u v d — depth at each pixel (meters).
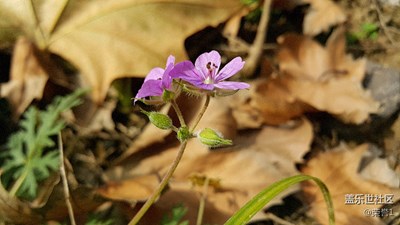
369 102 0.26
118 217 0.24
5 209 0.23
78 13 0.27
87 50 0.27
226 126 0.25
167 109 0.25
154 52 0.26
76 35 0.27
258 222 0.25
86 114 0.27
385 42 0.29
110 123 0.26
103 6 0.27
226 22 0.29
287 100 0.26
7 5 0.27
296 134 0.26
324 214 0.24
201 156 0.25
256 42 0.28
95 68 0.26
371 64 0.28
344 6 0.30
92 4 0.27
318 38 0.29
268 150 0.25
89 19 0.27
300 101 0.26
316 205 0.25
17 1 0.27
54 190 0.22
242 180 0.24
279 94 0.26
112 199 0.23
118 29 0.27
